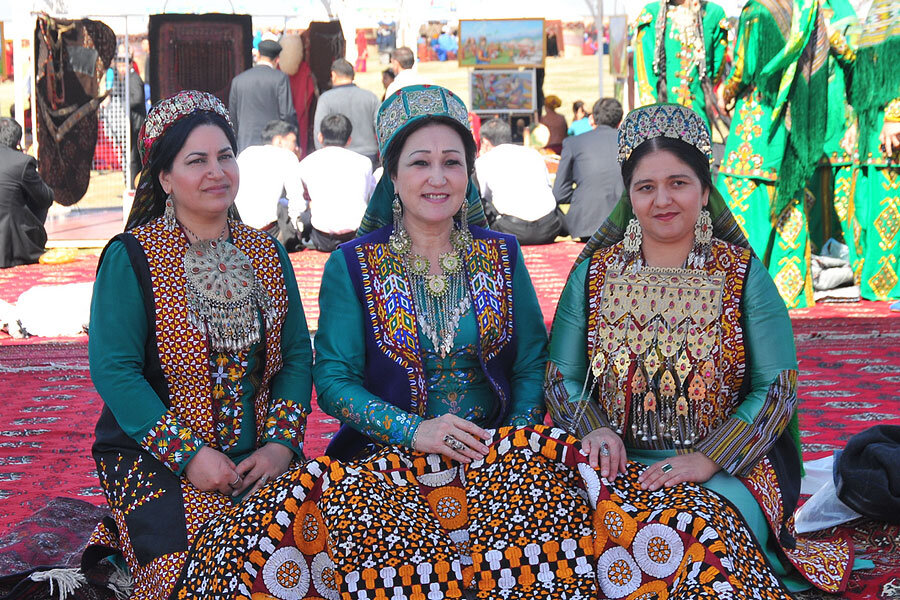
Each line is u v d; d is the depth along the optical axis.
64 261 8.80
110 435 2.60
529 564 2.36
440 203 2.57
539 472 2.40
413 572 2.27
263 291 2.66
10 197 8.56
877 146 6.43
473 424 2.45
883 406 4.21
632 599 2.28
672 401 2.53
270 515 2.29
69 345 5.84
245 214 8.83
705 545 2.19
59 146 10.05
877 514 2.86
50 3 10.23
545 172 9.47
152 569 2.42
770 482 2.53
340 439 2.71
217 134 2.57
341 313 2.64
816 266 6.66
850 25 6.43
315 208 8.87
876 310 6.22
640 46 6.93
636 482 2.40
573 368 2.64
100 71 10.11
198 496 2.51
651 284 2.54
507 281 2.70
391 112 2.61
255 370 2.67
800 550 2.61
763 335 2.51
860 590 2.54
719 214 2.57
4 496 3.36
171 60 10.41
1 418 4.33
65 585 2.49
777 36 5.90
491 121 10.10
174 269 2.57
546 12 13.02
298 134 10.80
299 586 2.29
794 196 6.18
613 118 9.53
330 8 11.15
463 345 2.62
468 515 2.41
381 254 2.65
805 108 5.98
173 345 2.55
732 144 6.14
